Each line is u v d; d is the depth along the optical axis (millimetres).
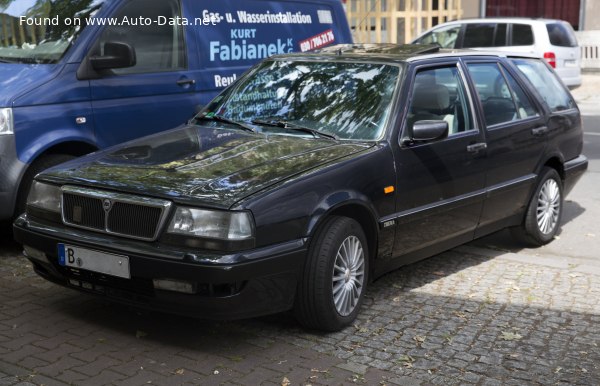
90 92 6523
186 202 4250
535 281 6086
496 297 5660
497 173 6223
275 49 8297
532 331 5008
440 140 5582
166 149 5082
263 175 4543
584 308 5488
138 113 6898
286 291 4480
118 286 4469
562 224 7980
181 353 4469
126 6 6859
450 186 5672
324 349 4594
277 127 5477
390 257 5293
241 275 4180
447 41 16438
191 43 7406
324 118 5445
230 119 5723
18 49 6645
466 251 6918
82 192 4547
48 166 6270
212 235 4180
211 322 4953
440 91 5809
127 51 6492
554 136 7031
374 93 5488
